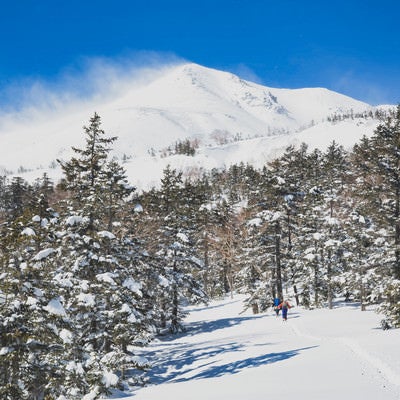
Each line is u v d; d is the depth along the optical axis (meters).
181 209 43.56
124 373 21.56
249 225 44.84
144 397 14.44
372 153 34.75
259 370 17.50
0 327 15.28
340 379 13.32
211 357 24.98
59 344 17.25
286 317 37.25
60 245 23.94
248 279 49.72
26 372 16.20
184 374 22.98
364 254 42.25
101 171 27.02
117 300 23.81
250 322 39.66
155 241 40.56
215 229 62.91
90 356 19.11
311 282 46.34
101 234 23.84
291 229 48.56
